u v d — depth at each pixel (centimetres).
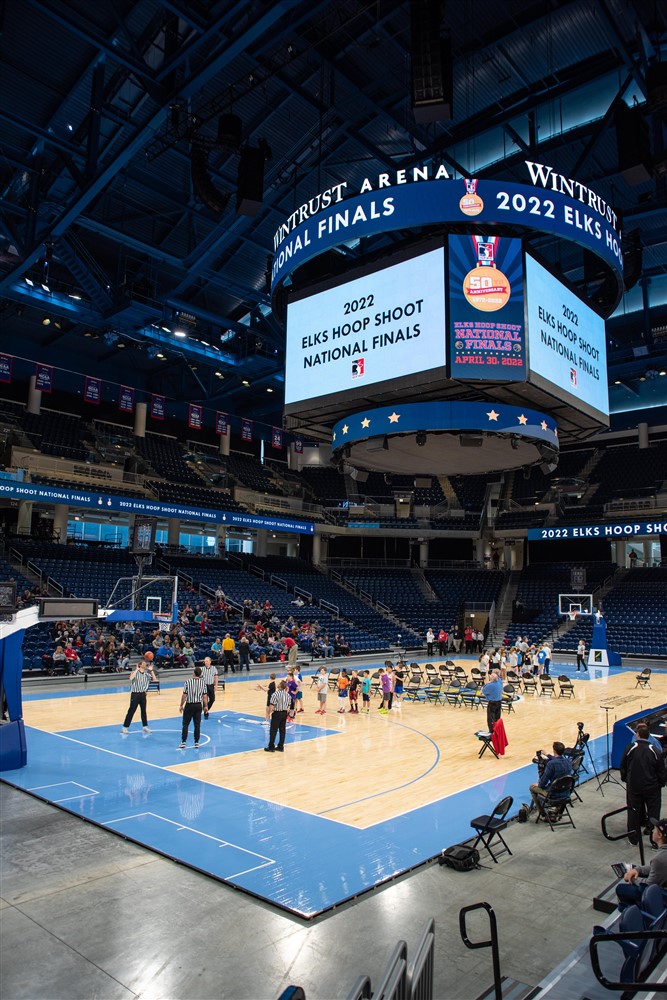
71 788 995
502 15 1734
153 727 1506
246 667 2484
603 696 2183
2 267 2578
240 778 1084
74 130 2147
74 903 607
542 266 1312
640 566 4116
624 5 1543
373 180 1248
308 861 721
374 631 3488
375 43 1664
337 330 1358
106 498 2928
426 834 823
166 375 4119
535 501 4481
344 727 1579
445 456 1515
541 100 1878
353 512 4334
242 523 3506
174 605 2105
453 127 2145
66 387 3791
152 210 2486
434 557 4744
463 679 2303
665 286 3228
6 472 2845
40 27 1767
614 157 2212
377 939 551
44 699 1853
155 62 1872
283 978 489
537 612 3791
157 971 495
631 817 800
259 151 1548
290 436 4628
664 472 4156
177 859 715
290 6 1450
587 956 490
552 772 884
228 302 3166
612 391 4609
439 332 1202
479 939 552
